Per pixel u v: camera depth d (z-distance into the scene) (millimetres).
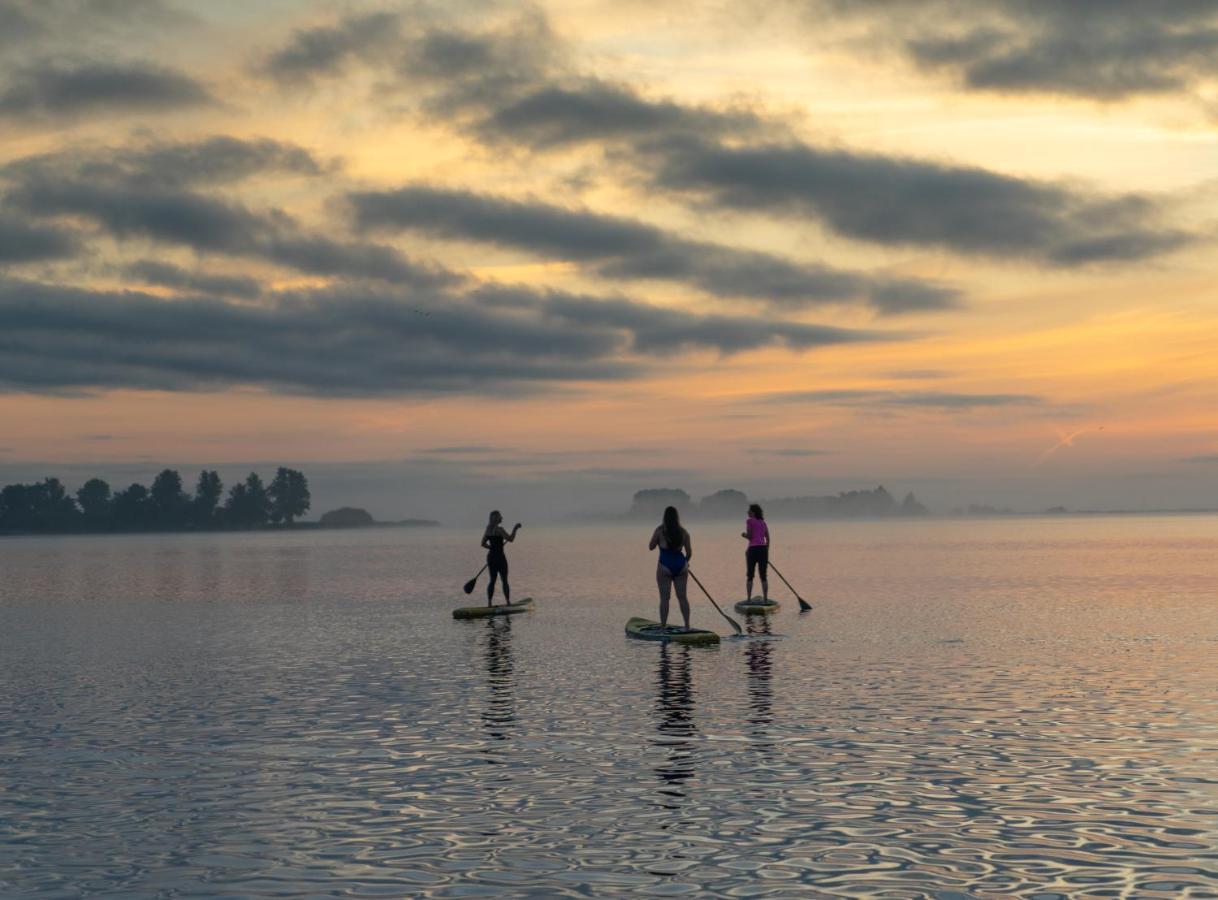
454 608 34406
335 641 24547
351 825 9570
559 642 23766
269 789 10891
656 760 11898
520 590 42531
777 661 19953
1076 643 22266
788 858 8492
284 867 8445
